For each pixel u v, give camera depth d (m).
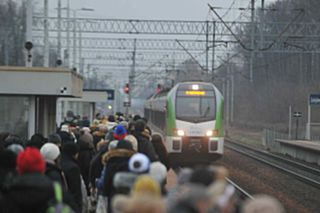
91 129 48.34
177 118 74.62
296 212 45.59
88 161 34.97
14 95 50.16
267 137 116.44
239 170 75.31
